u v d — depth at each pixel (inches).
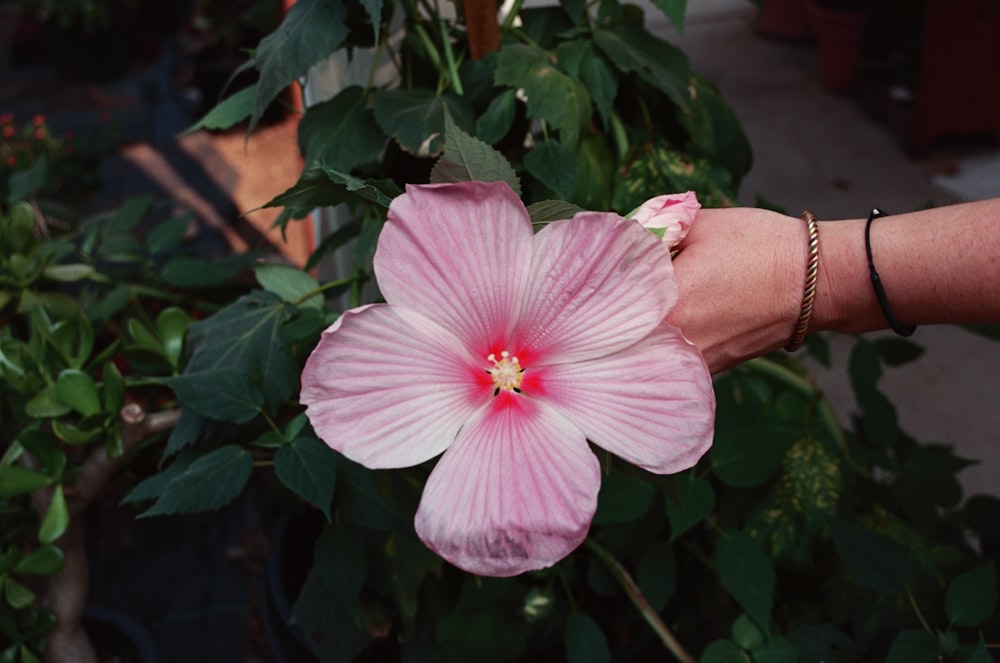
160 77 85.7
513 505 12.9
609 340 13.7
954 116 62.4
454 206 13.0
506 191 12.9
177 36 92.4
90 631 30.4
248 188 65.2
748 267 16.5
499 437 13.4
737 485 23.4
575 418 13.6
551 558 12.8
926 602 23.3
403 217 12.9
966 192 59.9
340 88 27.8
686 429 13.4
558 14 24.2
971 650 19.9
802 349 39.5
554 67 22.2
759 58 78.3
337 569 21.6
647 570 23.7
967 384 47.3
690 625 26.6
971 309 15.8
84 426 22.5
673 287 13.4
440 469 13.2
